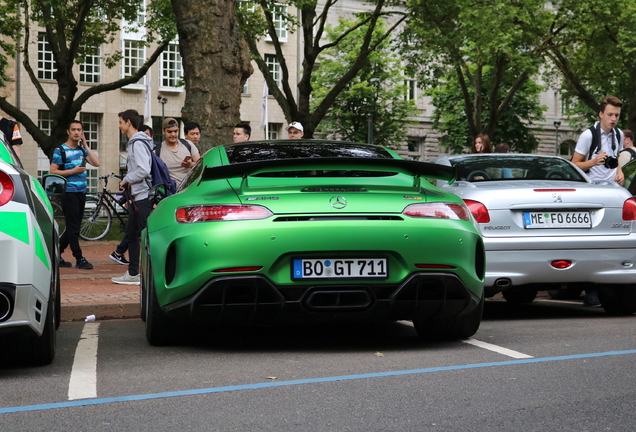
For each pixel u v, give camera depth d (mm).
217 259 5508
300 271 5551
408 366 5348
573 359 5578
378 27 38781
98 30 30312
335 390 4582
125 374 5113
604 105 10023
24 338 5215
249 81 47562
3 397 4445
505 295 10195
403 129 40562
